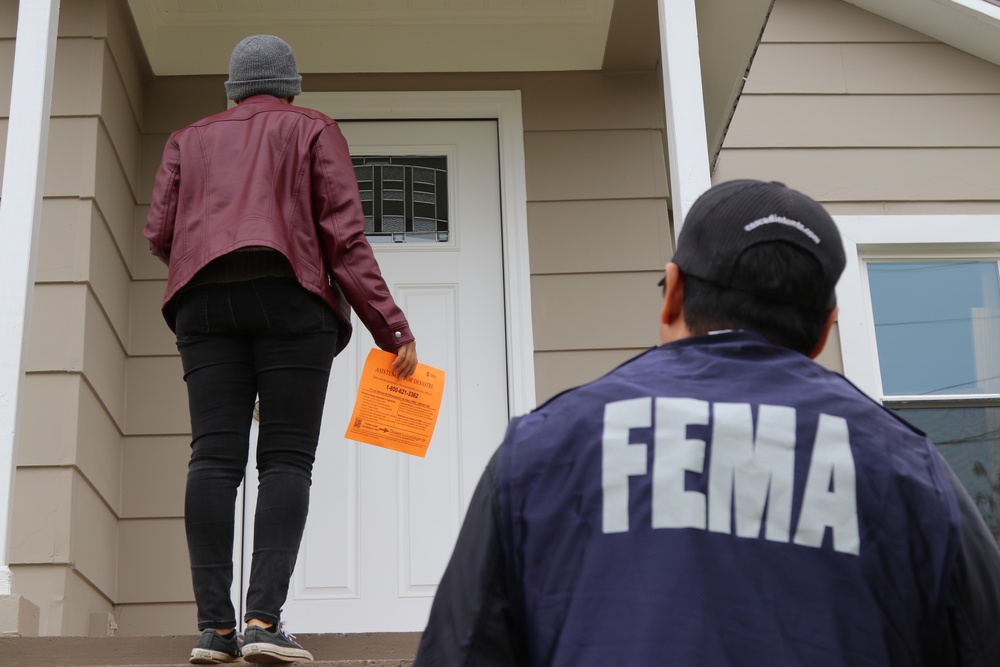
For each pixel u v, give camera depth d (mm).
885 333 4773
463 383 4277
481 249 4426
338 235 2598
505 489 1254
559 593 1200
